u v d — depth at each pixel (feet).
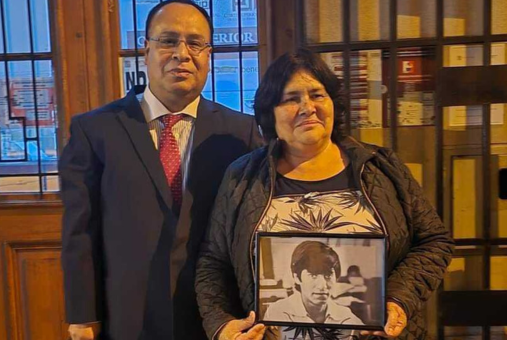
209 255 4.08
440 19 5.32
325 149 3.92
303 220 3.70
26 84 6.05
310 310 3.59
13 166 6.14
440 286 5.48
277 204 3.78
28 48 6.01
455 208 5.62
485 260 5.49
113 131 4.25
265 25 5.91
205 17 4.25
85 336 4.30
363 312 3.52
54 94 6.04
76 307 4.25
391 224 3.70
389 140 5.51
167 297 4.18
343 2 5.36
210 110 4.50
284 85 3.73
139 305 4.20
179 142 4.37
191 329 4.25
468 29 5.43
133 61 5.99
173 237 4.17
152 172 4.18
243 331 3.65
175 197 4.28
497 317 5.46
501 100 5.24
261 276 3.64
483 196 5.43
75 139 4.32
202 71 4.25
